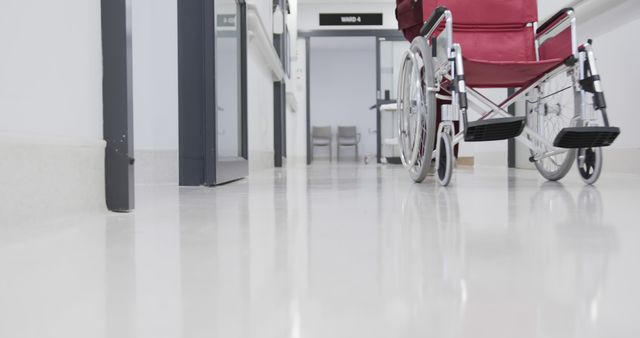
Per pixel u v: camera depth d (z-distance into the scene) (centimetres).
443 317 41
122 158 121
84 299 47
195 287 51
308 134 893
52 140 101
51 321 41
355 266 60
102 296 48
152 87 223
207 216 112
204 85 211
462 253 68
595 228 89
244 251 71
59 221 103
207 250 72
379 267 60
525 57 228
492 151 521
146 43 221
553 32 208
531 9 226
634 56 275
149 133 223
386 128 721
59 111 105
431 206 129
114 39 122
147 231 90
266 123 479
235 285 52
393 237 81
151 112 223
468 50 224
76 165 110
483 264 61
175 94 224
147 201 148
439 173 209
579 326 38
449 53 175
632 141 280
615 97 297
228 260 65
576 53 182
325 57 1323
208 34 209
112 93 122
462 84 170
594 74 177
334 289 50
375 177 295
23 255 69
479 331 37
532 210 118
